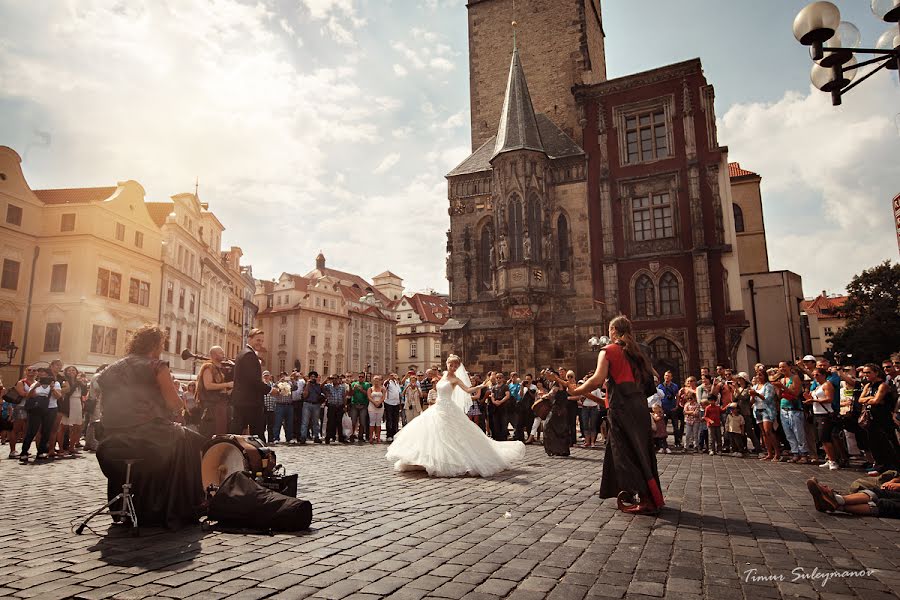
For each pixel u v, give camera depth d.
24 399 15.45
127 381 6.03
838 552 5.16
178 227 44.97
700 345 29.17
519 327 32.09
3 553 5.09
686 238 30.64
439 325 102.56
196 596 3.99
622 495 7.00
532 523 6.38
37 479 10.43
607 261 31.78
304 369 79.69
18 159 35.44
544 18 38.25
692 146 31.08
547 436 14.35
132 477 6.09
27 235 35.97
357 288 100.19
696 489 9.03
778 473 11.27
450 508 7.27
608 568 4.68
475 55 39.84
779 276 38.31
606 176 32.56
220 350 9.72
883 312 40.91
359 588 4.17
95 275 36.50
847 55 7.43
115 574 4.48
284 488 6.86
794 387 13.60
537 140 33.22
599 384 6.84
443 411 10.71
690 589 4.18
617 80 32.97
